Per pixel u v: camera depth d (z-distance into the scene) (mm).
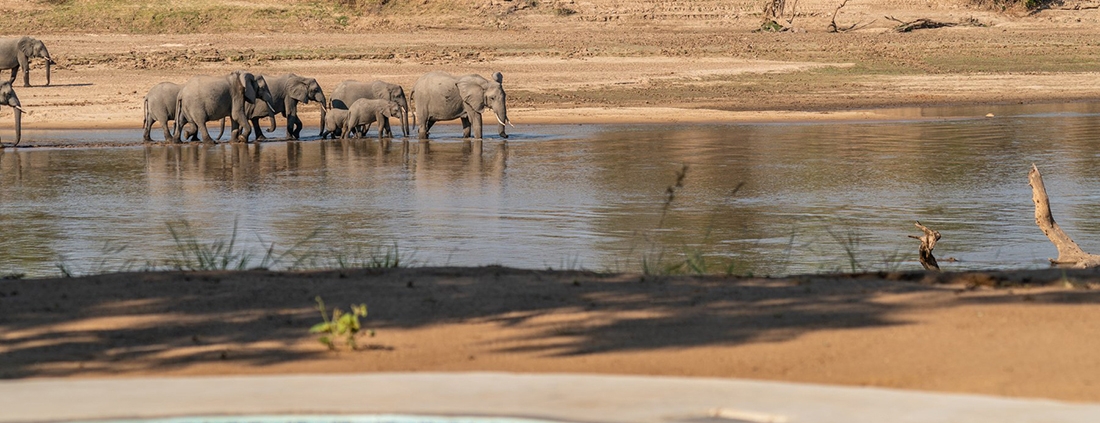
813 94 45250
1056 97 45312
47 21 62719
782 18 68312
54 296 9023
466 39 60500
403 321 8156
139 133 35031
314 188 22266
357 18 65125
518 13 66875
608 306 8461
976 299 8430
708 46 58594
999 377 6414
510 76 48438
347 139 33875
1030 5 68750
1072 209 19219
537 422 5375
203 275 9844
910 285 9125
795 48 58219
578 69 50375
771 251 15469
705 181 23000
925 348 7090
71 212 19344
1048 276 9633
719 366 6828
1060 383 6270
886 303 8367
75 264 14695
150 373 6965
